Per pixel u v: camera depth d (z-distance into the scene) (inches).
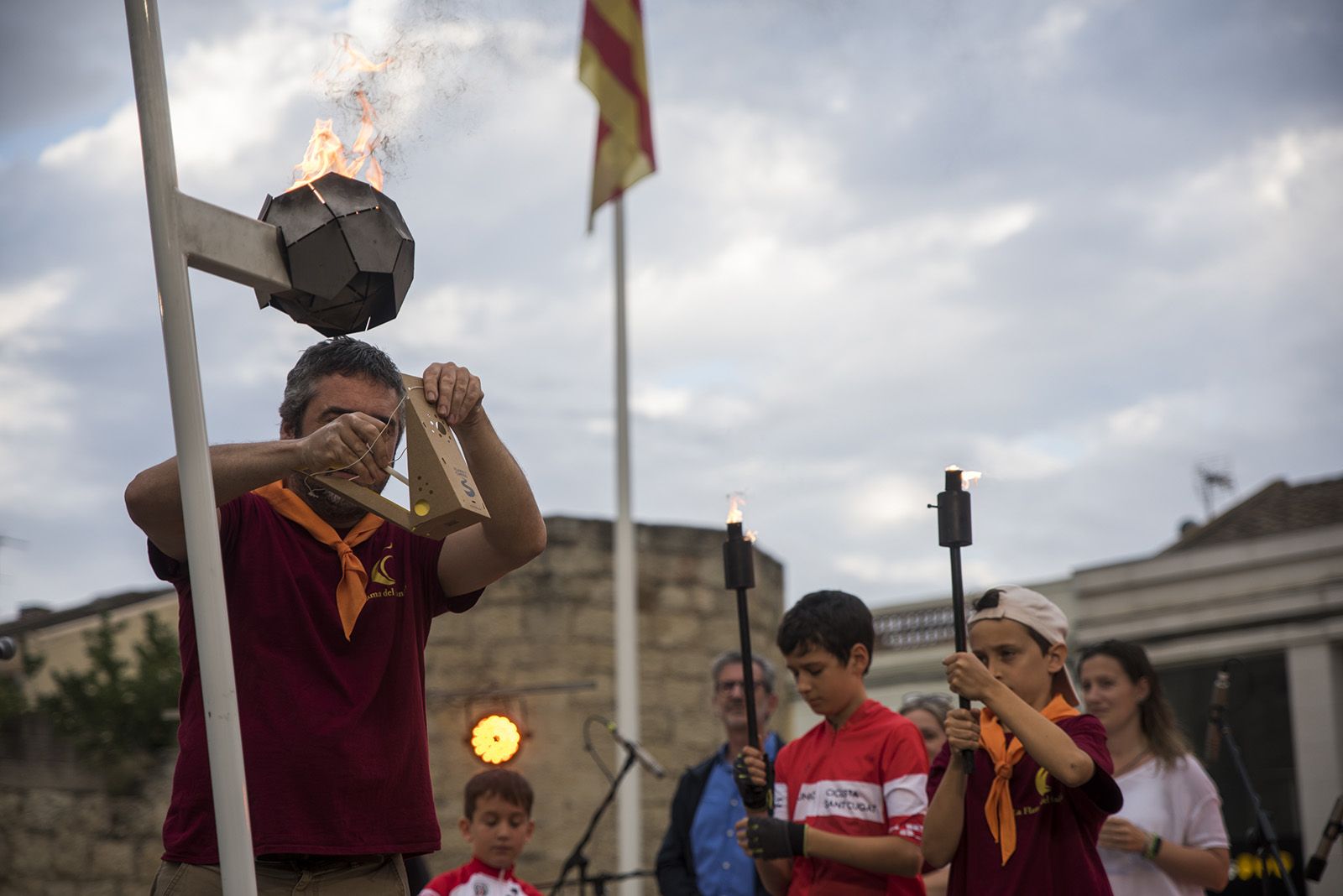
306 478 90.9
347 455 86.1
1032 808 123.7
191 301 81.1
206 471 81.0
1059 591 665.0
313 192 85.5
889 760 147.9
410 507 85.7
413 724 99.3
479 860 186.9
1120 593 645.9
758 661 226.2
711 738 514.3
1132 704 183.3
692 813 223.9
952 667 119.3
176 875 92.9
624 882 433.7
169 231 80.7
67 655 492.4
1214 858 175.9
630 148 422.3
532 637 494.6
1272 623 601.0
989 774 126.6
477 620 493.7
